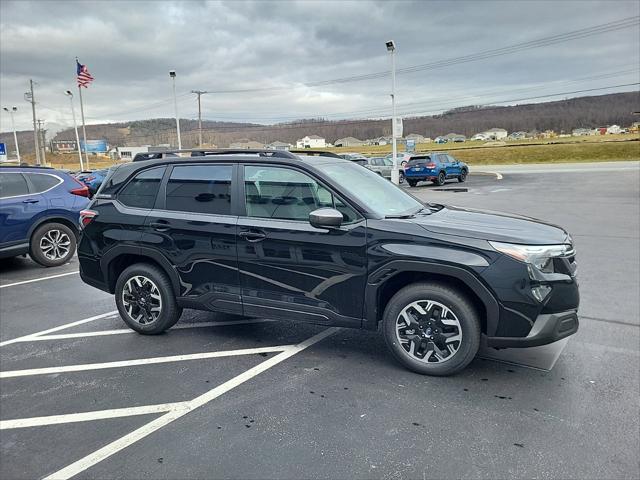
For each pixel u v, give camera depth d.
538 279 3.47
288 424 3.19
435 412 3.29
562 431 3.03
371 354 4.30
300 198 4.12
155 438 3.07
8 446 3.04
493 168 43.06
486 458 2.78
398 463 2.75
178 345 4.61
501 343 3.58
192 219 4.49
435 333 3.75
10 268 8.49
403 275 3.88
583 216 12.45
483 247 3.54
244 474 2.68
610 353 4.20
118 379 3.92
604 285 6.29
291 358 4.25
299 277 4.07
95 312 5.78
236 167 4.41
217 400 3.53
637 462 2.71
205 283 4.48
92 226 5.01
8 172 8.10
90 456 2.90
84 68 38.84
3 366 4.24
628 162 41.06
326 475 2.66
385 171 27.81
